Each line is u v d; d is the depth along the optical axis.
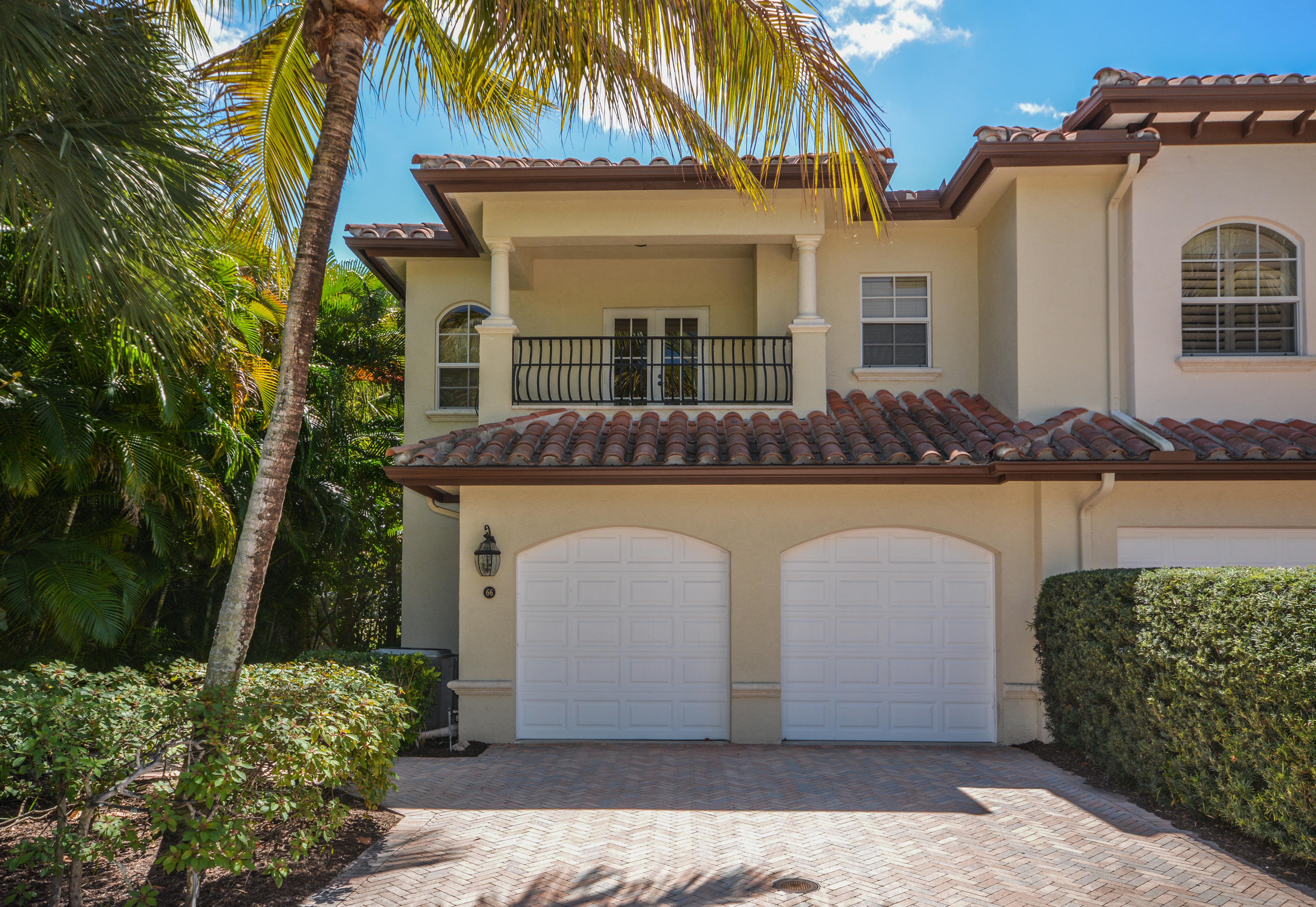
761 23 7.40
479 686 11.05
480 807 8.03
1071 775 9.20
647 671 11.31
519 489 11.34
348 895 5.87
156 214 6.76
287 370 6.69
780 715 11.05
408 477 10.66
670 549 11.43
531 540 11.27
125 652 11.78
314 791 6.12
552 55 7.53
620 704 11.28
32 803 6.32
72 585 8.71
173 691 6.81
